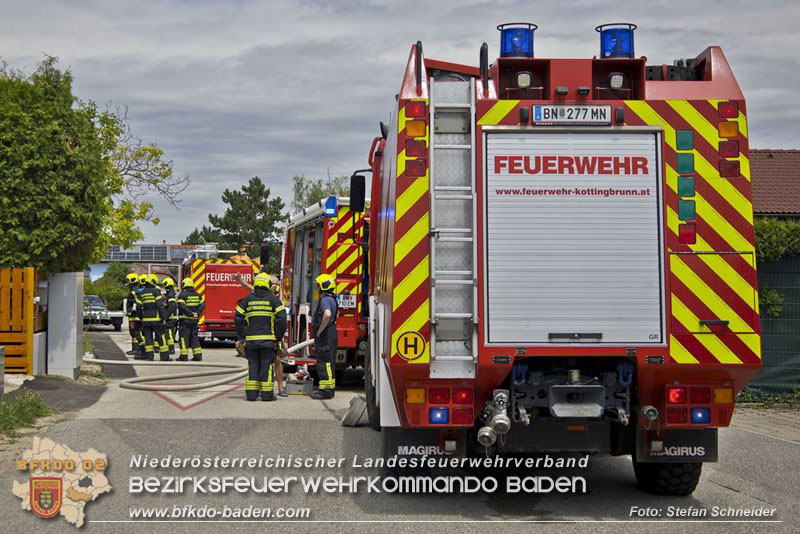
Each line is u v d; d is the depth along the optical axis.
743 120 6.08
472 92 6.06
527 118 6.04
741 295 6.01
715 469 8.05
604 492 7.07
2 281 12.82
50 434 9.18
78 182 13.46
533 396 6.11
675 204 6.04
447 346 5.98
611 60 6.12
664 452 6.34
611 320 5.98
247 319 12.41
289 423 10.20
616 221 6.03
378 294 7.98
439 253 6.01
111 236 29.56
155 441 8.94
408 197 5.99
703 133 6.07
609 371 6.21
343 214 14.25
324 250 14.19
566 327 5.97
